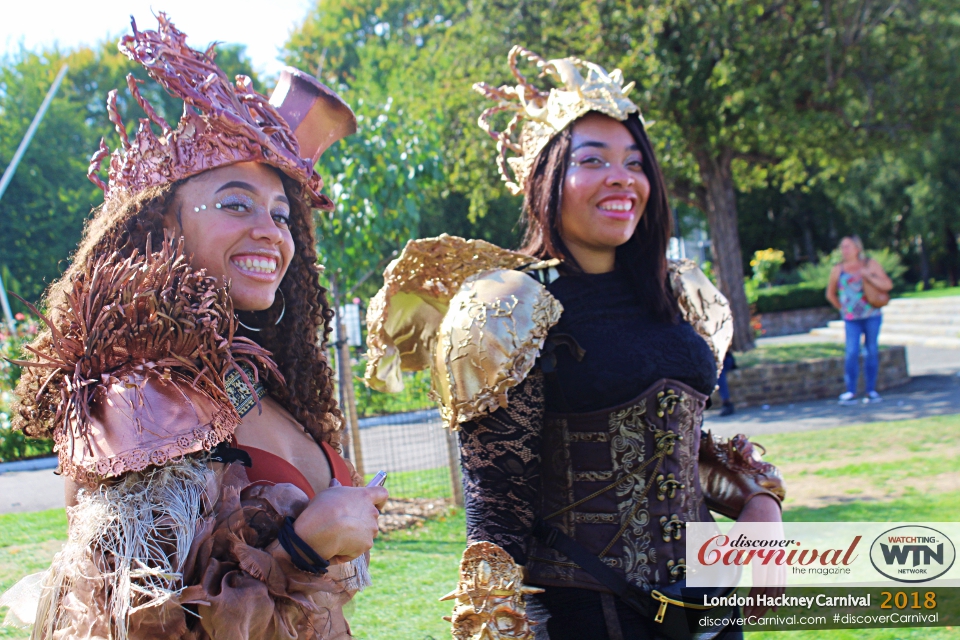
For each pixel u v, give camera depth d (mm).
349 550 1120
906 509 4359
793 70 11992
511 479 1712
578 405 1765
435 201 20516
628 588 1706
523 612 1646
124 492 1028
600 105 1939
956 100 13055
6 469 7930
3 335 8984
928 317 17000
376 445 7465
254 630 1018
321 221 5977
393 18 26578
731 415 9531
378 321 1923
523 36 12281
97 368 1066
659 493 1762
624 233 1896
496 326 1719
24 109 22422
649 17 11312
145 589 981
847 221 33969
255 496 1154
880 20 12508
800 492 5020
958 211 28453
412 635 2887
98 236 1243
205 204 1260
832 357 10539
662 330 1892
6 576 3617
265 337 1484
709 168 13438
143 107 1315
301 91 1537
